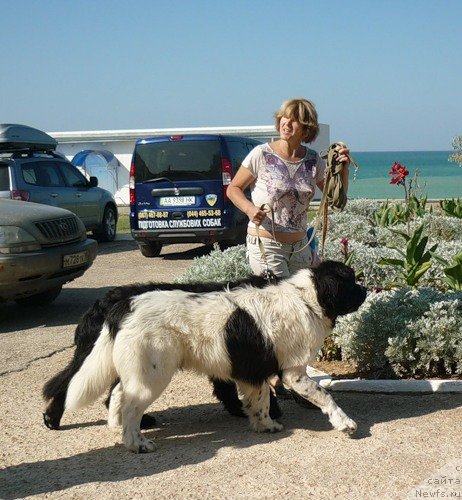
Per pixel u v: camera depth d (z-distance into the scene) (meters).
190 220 13.68
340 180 5.57
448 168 120.88
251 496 4.17
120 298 5.01
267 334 4.96
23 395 6.32
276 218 5.64
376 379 6.18
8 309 10.12
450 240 12.69
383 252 9.80
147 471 4.59
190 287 5.18
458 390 5.84
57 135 30.69
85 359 4.98
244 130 30.23
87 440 5.22
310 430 5.23
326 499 4.09
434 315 6.23
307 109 5.46
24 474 4.65
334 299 5.04
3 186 14.30
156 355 4.83
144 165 13.88
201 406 5.92
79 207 16.17
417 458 4.59
